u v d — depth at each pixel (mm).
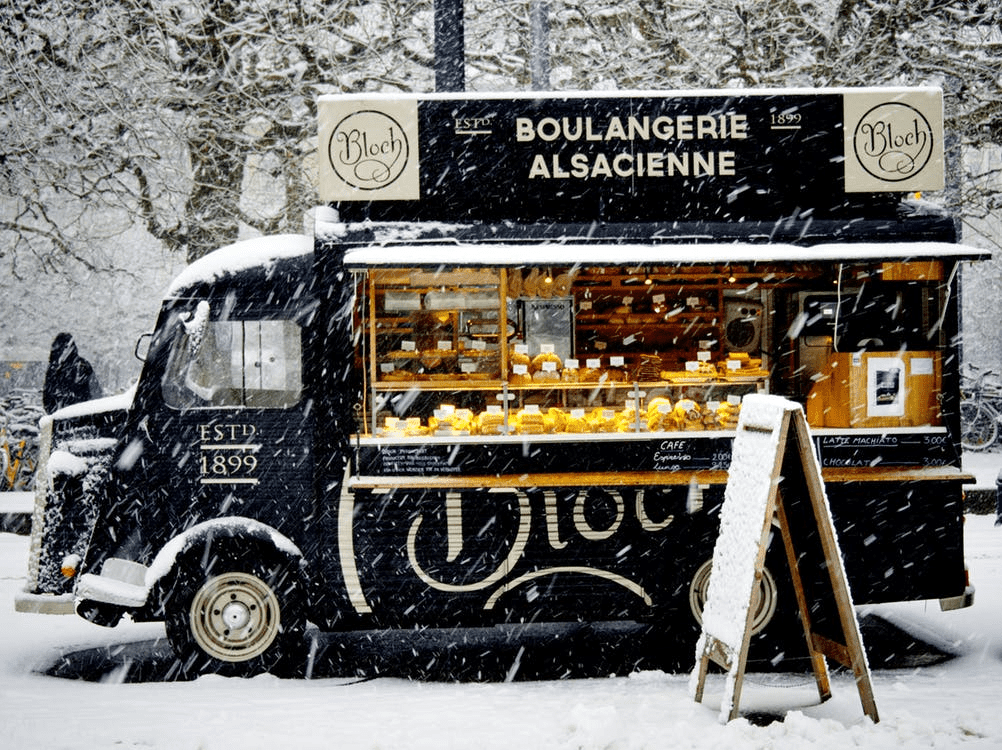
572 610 7020
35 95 13984
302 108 14844
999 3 14344
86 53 14281
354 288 7055
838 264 7195
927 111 7398
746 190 7379
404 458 6941
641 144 7352
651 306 9875
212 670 6879
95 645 7844
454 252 6941
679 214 7352
